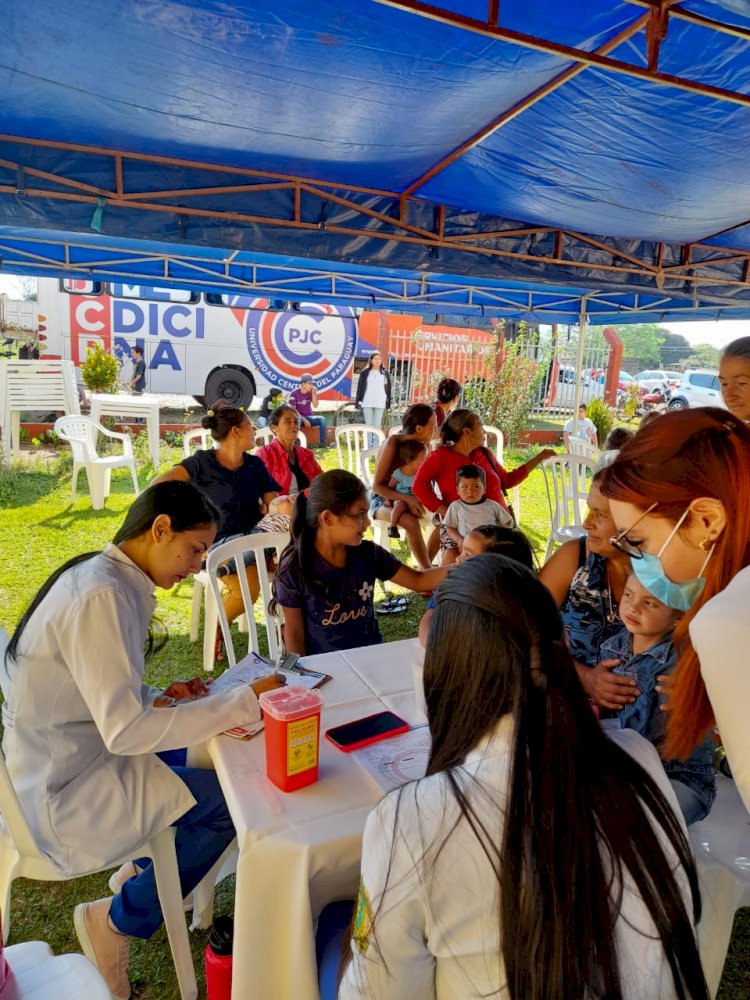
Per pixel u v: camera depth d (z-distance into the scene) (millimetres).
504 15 2457
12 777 1690
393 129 3473
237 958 1343
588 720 876
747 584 905
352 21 2408
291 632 2574
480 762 875
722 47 2625
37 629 1652
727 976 2012
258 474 4168
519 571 947
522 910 780
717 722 917
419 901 835
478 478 4102
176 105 3109
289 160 3885
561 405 15820
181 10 2330
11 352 11305
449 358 13305
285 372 12164
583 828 802
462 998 872
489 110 3295
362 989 889
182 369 11586
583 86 2998
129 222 3750
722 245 5980
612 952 790
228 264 7031
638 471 1018
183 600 4883
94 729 1722
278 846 1277
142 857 1749
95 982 1317
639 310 8312
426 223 4703
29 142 3445
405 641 2244
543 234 5238
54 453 9883
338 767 1533
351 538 2439
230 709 1674
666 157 3750
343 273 7426
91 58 2662
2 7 2299
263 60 2709
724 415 1016
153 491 1725
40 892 2285
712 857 1608
